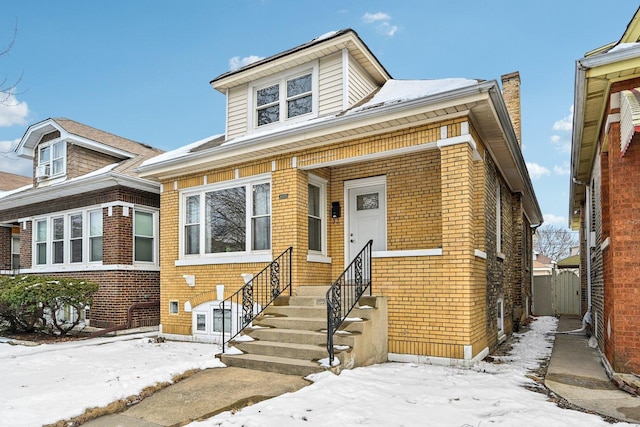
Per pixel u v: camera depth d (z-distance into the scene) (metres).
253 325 7.93
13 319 11.62
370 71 10.75
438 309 7.11
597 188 8.38
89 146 14.22
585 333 11.30
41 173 14.59
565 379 5.89
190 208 10.76
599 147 7.61
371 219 9.42
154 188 12.82
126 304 12.15
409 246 8.58
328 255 9.70
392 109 7.29
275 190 9.14
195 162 10.03
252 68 10.66
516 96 13.91
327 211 9.77
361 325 6.85
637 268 5.59
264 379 6.01
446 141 7.24
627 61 5.46
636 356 5.53
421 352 7.19
